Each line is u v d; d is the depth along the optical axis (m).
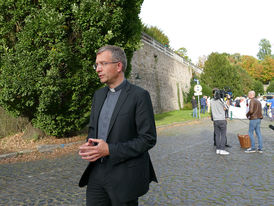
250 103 6.95
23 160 6.89
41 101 7.66
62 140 9.15
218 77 41.28
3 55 7.88
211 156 6.58
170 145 8.44
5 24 7.76
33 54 7.57
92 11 7.82
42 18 7.42
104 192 1.74
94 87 8.80
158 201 3.62
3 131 9.62
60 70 8.16
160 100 25.33
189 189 4.10
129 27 9.20
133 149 1.59
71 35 8.59
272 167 5.30
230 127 13.27
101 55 1.77
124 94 1.71
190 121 16.86
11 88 7.43
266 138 9.38
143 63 22.19
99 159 1.73
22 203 3.70
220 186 4.21
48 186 4.46
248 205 3.41
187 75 37.31
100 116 1.82
